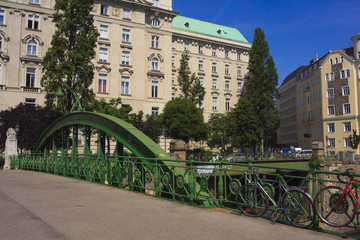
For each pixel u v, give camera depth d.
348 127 50.62
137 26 40.56
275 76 46.94
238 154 34.97
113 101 28.55
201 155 32.53
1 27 32.97
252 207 6.44
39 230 5.19
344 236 5.11
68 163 15.27
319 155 27.25
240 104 43.19
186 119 33.59
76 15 24.52
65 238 4.79
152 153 9.68
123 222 5.88
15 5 33.62
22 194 9.10
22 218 6.00
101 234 5.06
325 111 54.25
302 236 5.12
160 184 8.90
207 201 7.61
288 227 5.67
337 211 5.31
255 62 47.16
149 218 6.24
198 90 37.81
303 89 65.81
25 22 34.12
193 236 5.05
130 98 39.31
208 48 52.12
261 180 6.43
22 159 22.58
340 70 52.31
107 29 38.75
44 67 24.64
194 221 6.04
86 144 14.30
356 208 5.09
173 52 48.84
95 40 25.73
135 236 4.99
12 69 33.03
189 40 50.44
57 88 23.94
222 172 7.28
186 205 7.68
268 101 45.41
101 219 6.09
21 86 33.12
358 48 50.19
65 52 25.27
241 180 6.89
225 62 53.72
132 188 10.03
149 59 41.62
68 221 5.86
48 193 9.37
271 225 5.79
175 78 48.88
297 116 70.44
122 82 39.28
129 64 39.88
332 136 52.94
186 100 35.22
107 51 38.47
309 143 61.97
